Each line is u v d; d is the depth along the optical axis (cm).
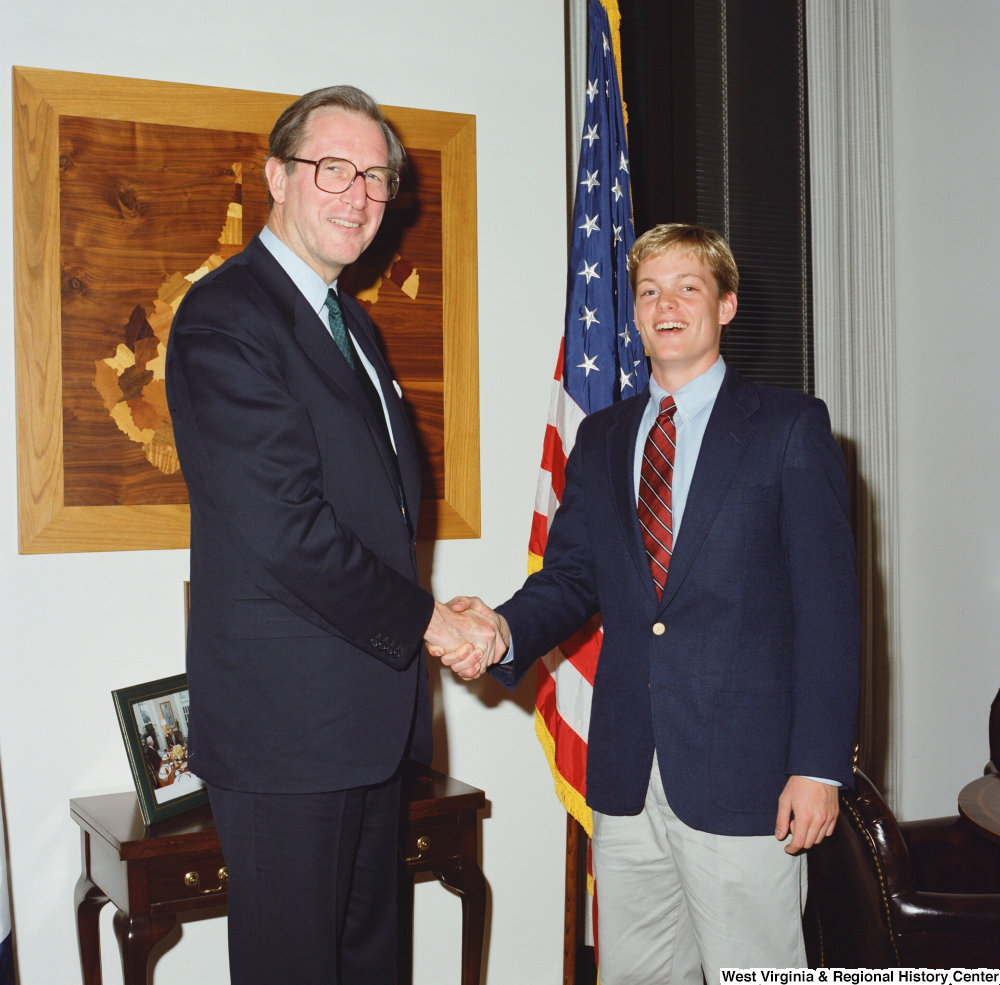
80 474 220
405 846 212
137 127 225
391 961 182
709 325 184
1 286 215
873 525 350
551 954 270
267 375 154
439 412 256
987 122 335
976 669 342
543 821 269
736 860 167
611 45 271
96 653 223
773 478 172
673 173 340
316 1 243
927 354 358
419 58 255
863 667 346
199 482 158
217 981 233
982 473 338
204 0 232
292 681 153
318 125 176
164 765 204
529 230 268
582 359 255
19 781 217
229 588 156
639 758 176
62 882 220
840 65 351
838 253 349
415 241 253
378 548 164
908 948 183
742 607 170
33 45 217
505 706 265
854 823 189
